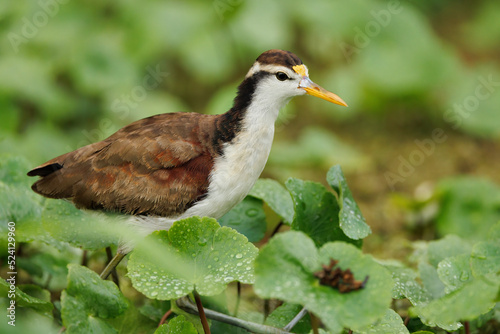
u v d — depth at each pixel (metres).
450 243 9.54
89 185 8.57
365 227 8.63
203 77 15.12
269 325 8.28
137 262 7.16
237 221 9.37
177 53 15.80
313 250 6.33
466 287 6.66
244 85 9.23
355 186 14.38
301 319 8.36
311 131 14.86
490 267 7.57
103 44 14.58
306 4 15.75
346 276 6.15
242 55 15.36
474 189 12.77
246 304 9.84
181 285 6.92
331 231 8.93
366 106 15.95
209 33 15.13
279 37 15.31
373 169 14.91
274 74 9.13
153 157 8.62
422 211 12.95
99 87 14.17
